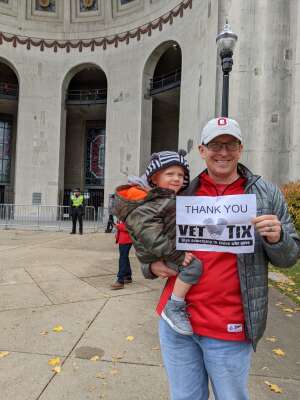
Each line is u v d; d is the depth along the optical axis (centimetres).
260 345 423
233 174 212
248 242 196
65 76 3050
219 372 199
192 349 210
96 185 3456
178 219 205
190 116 2152
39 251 1097
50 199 3002
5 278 730
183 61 2339
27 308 542
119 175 2836
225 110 966
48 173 3016
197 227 202
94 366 367
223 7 1527
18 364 369
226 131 198
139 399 311
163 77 2795
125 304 565
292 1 1449
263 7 1462
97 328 466
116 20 2925
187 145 2191
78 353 395
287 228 201
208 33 1761
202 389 215
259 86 1452
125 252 659
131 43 2842
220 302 200
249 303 196
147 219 204
